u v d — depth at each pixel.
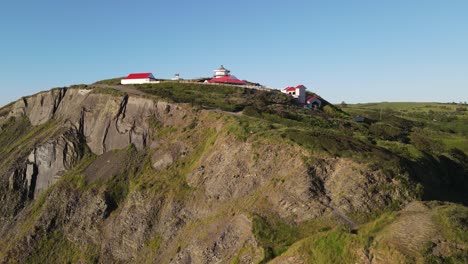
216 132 59.34
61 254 58.38
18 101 107.62
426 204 32.56
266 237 36.47
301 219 37.72
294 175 42.12
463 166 62.12
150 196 55.50
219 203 46.62
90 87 91.12
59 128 82.94
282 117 72.31
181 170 57.53
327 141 45.88
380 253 26.92
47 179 76.12
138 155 67.81
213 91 93.69
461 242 26.02
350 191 38.75
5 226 71.25
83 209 62.22
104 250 54.78
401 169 41.09
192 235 45.06
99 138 76.25
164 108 72.94
